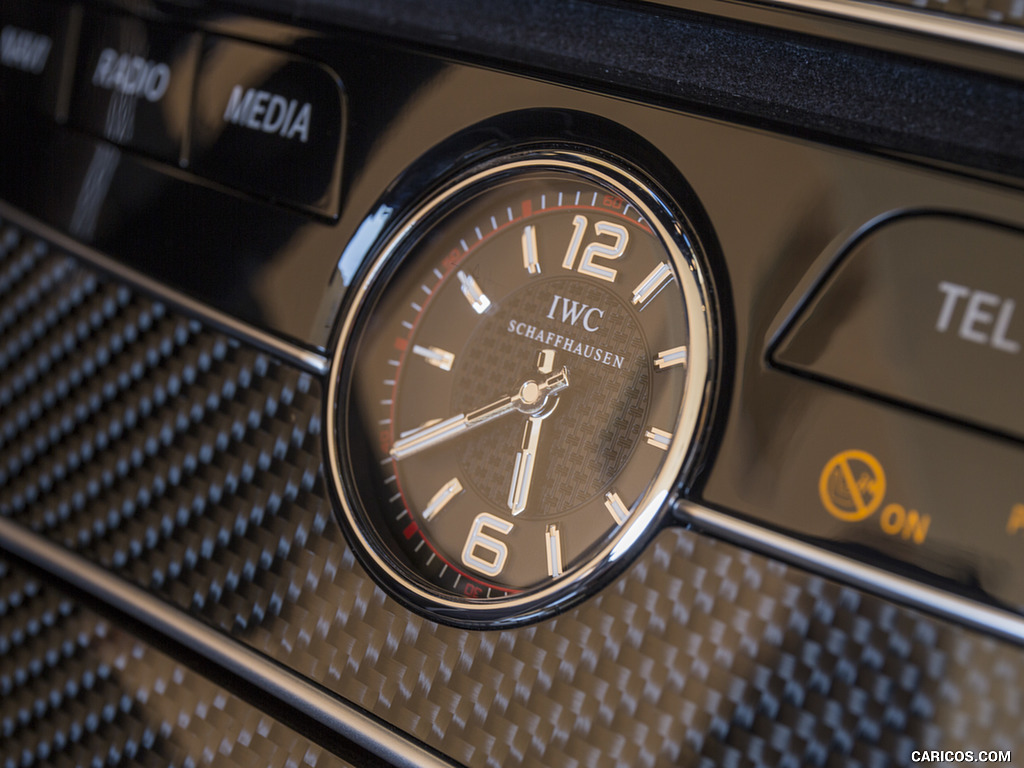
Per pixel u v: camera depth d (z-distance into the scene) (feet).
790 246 0.56
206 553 0.63
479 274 0.61
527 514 0.59
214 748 0.62
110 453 0.65
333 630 0.60
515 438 0.59
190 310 0.64
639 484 0.57
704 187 0.57
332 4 0.62
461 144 0.61
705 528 0.56
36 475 0.66
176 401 0.64
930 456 0.54
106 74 0.66
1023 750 0.53
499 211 0.61
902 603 0.54
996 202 0.55
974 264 0.54
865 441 0.55
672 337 0.58
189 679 0.63
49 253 0.67
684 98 0.58
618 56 0.59
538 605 0.57
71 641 0.65
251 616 0.61
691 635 0.56
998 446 0.54
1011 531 0.53
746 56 0.57
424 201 0.61
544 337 0.59
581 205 0.60
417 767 0.58
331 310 0.62
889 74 0.55
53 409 0.66
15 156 0.68
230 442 0.63
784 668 0.55
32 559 0.66
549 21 0.59
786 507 0.55
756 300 0.56
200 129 0.64
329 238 0.62
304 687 0.60
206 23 0.64
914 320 0.55
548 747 0.57
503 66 0.60
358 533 0.60
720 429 0.56
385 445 0.61
